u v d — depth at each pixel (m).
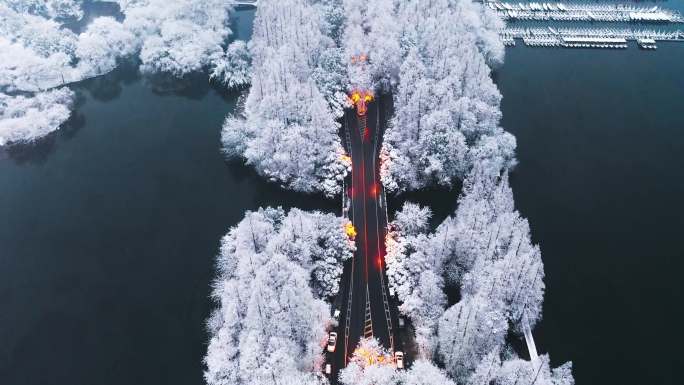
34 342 174.38
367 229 199.12
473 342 146.38
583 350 166.00
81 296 187.62
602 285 185.12
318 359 150.12
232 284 160.38
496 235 170.25
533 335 169.50
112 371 165.38
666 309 178.12
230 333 153.62
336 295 175.88
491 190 194.25
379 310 171.38
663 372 161.12
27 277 194.75
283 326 146.12
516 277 158.12
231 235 190.75
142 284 190.12
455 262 177.75
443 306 166.00
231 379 143.88
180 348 170.25
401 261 180.25
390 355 157.00
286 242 171.38
